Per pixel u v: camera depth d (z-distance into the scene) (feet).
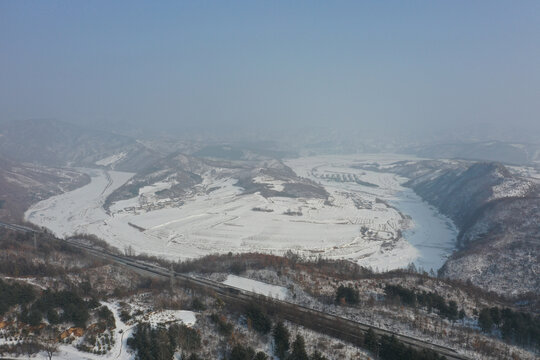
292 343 424.87
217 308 507.30
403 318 497.05
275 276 626.23
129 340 419.54
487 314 481.87
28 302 471.62
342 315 506.07
